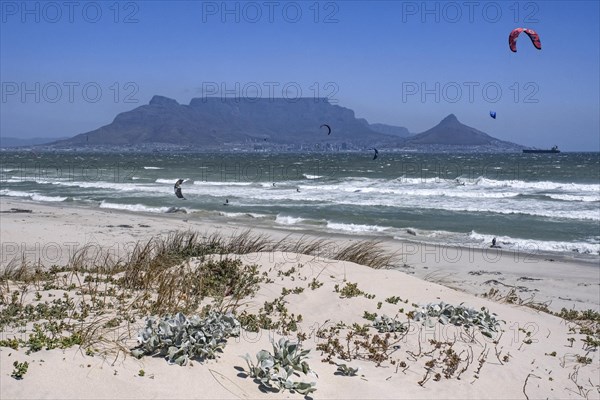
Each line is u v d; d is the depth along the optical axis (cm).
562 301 1182
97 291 745
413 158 11112
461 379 595
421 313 750
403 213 2511
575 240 1912
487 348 683
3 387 414
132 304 679
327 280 864
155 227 1989
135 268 869
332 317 729
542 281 1365
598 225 2208
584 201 2958
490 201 2945
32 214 2302
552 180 4453
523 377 621
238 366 538
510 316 830
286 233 1953
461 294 900
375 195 3225
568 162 8600
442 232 2009
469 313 763
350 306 761
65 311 628
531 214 2461
